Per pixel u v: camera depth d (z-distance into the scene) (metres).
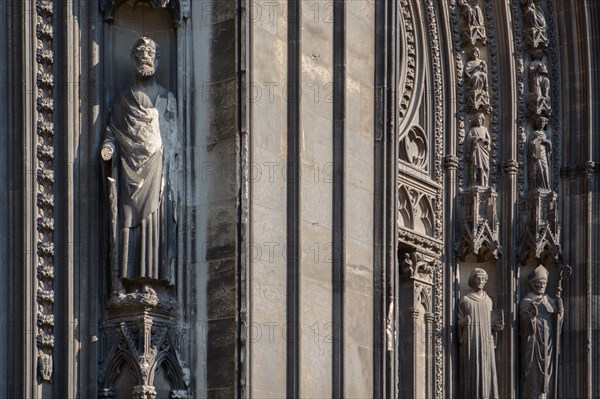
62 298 27.88
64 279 27.89
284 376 28.89
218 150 28.94
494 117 40.12
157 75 29.31
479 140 39.41
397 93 32.91
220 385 28.17
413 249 37.31
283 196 29.47
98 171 28.55
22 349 27.34
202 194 28.95
